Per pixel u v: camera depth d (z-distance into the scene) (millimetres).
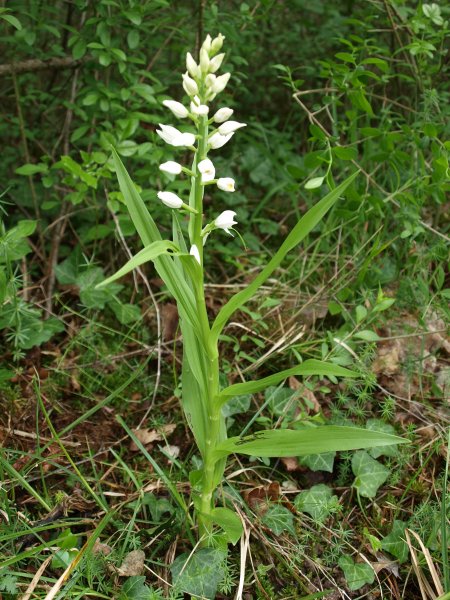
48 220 835
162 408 648
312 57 978
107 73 755
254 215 853
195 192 439
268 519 537
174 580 487
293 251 831
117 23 713
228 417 628
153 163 734
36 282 775
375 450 585
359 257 751
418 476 584
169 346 707
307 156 683
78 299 767
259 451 446
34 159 847
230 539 467
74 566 446
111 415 641
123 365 695
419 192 708
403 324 698
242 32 849
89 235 735
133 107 723
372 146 854
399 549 526
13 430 597
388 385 657
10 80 830
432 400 652
